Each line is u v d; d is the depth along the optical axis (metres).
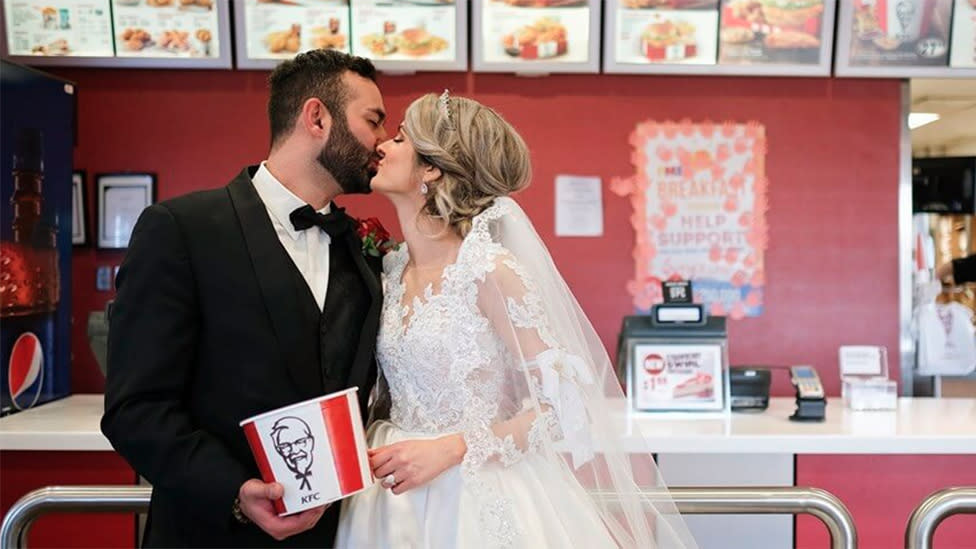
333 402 1.41
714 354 2.79
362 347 1.70
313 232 1.72
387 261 1.89
